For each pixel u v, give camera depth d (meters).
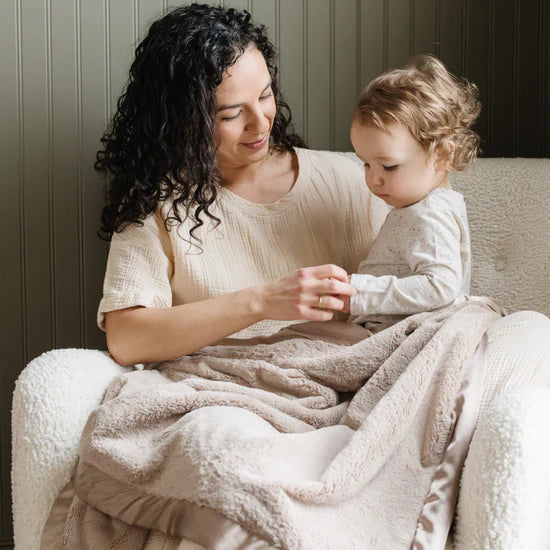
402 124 1.35
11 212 1.83
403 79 1.39
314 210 1.59
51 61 1.81
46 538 1.20
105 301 1.43
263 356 1.38
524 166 1.71
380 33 1.96
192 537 1.01
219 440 1.06
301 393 1.30
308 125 1.95
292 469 1.07
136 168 1.48
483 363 1.22
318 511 1.04
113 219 1.52
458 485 1.10
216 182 1.54
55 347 1.88
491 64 2.02
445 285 1.33
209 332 1.36
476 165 1.75
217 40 1.40
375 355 1.29
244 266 1.53
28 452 1.25
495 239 1.71
